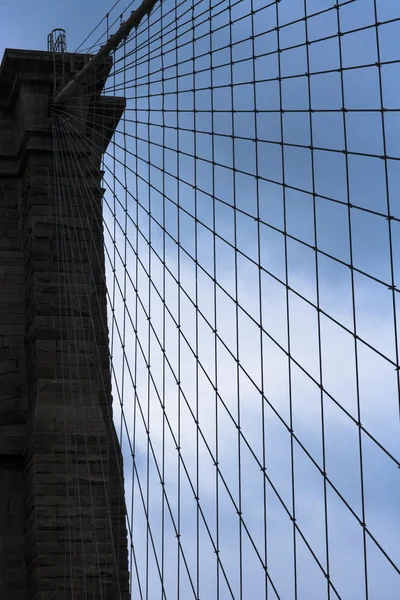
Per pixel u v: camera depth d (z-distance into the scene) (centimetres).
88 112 3444
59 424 3172
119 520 3070
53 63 3456
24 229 3522
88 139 3425
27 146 3434
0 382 3375
